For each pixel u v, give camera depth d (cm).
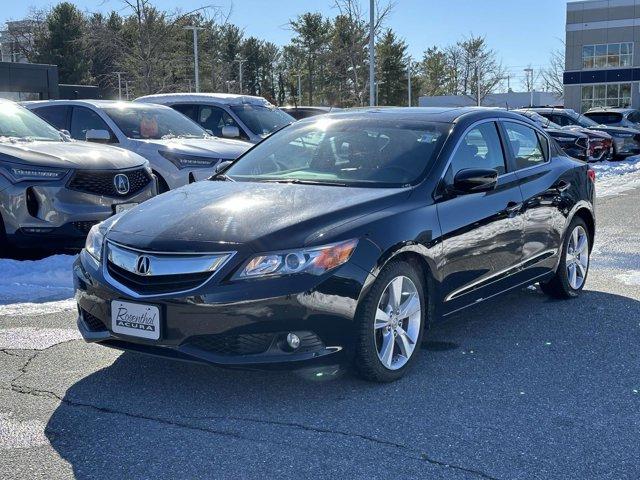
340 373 452
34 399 416
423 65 8975
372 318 417
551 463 342
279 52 8919
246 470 334
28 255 803
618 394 425
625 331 546
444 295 475
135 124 1031
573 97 5422
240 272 389
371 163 501
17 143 781
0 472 331
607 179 1794
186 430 376
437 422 385
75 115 1039
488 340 525
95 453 351
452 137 512
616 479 328
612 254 843
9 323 562
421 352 498
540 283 636
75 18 6353
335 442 362
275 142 569
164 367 467
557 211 600
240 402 412
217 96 1268
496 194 527
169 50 3850
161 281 400
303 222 411
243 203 441
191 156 966
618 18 5188
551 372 460
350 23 4216
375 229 423
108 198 777
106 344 428
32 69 3875
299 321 391
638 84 5191
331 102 6062
